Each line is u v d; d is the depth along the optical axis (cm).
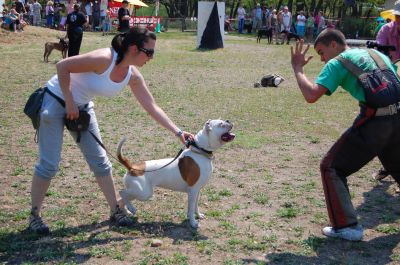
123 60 420
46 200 535
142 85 463
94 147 454
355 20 3922
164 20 4150
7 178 607
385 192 589
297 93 1270
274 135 850
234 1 5422
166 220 486
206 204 532
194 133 850
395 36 630
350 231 443
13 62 1678
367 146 423
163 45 2566
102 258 403
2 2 2964
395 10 620
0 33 2420
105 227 466
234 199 551
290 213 504
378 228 479
